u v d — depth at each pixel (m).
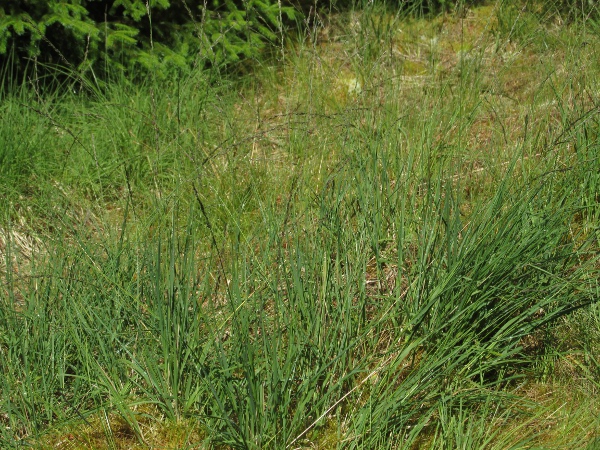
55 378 2.88
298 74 5.22
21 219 3.85
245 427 2.62
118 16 5.10
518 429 2.78
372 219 3.29
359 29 5.65
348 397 2.84
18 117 4.45
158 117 4.53
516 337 3.02
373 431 2.66
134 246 3.27
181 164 4.21
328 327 2.91
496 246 3.02
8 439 2.67
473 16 5.93
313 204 3.67
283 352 2.83
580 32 4.79
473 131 4.54
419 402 2.73
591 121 3.91
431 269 3.04
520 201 3.11
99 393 2.82
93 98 4.82
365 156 3.83
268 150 4.42
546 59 4.99
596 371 2.99
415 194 3.43
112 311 3.01
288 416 2.73
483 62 5.20
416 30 5.68
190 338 2.77
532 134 4.16
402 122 4.29
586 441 2.71
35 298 3.05
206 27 5.10
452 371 2.92
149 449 2.71
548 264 3.05
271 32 5.28
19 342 2.88
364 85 4.57
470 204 3.66
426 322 2.97
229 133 4.38
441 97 4.36
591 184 3.60
